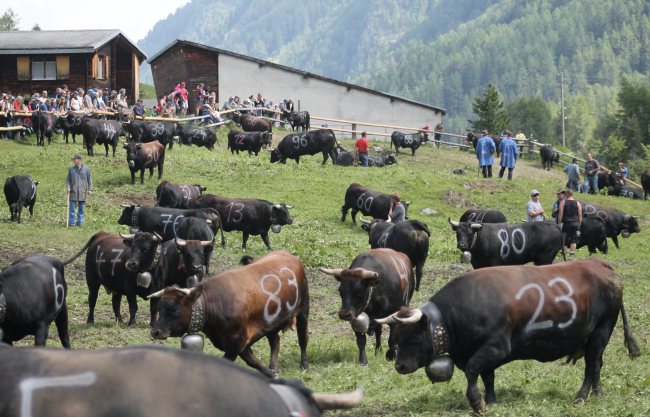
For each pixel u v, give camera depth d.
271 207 17.06
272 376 7.46
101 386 2.67
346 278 8.04
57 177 22.94
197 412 2.70
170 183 18.17
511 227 12.49
